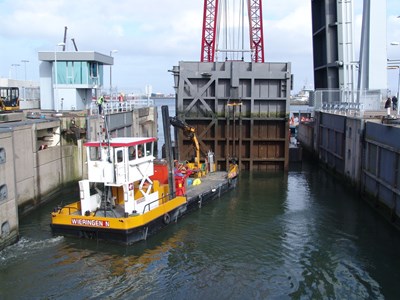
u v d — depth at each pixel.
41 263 15.08
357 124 26.36
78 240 17.08
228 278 14.32
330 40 37.50
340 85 37.28
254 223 20.22
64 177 26.94
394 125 21.17
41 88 38.38
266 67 32.88
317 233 18.84
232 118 33.78
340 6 36.09
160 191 19.92
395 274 14.64
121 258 15.66
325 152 36.06
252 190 27.67
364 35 33.81
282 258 16.02
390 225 20.00
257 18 46.41
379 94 32.69
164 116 20.00
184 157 33.91
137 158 17.72
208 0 44.50
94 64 39.31
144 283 13.85
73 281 13.86
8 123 22.28
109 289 13.40
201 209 22.62
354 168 26.98
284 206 23.48
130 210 17.14
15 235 16.97
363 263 15.55
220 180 26.38
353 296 13.14
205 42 45.28
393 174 19.98
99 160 17.02
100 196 18.20
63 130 27.66
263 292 13.38
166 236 18.16
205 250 16.69
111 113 32.28
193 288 13.59
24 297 12.81
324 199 25.20
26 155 22.00
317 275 14.59
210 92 33.62
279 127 34.31
